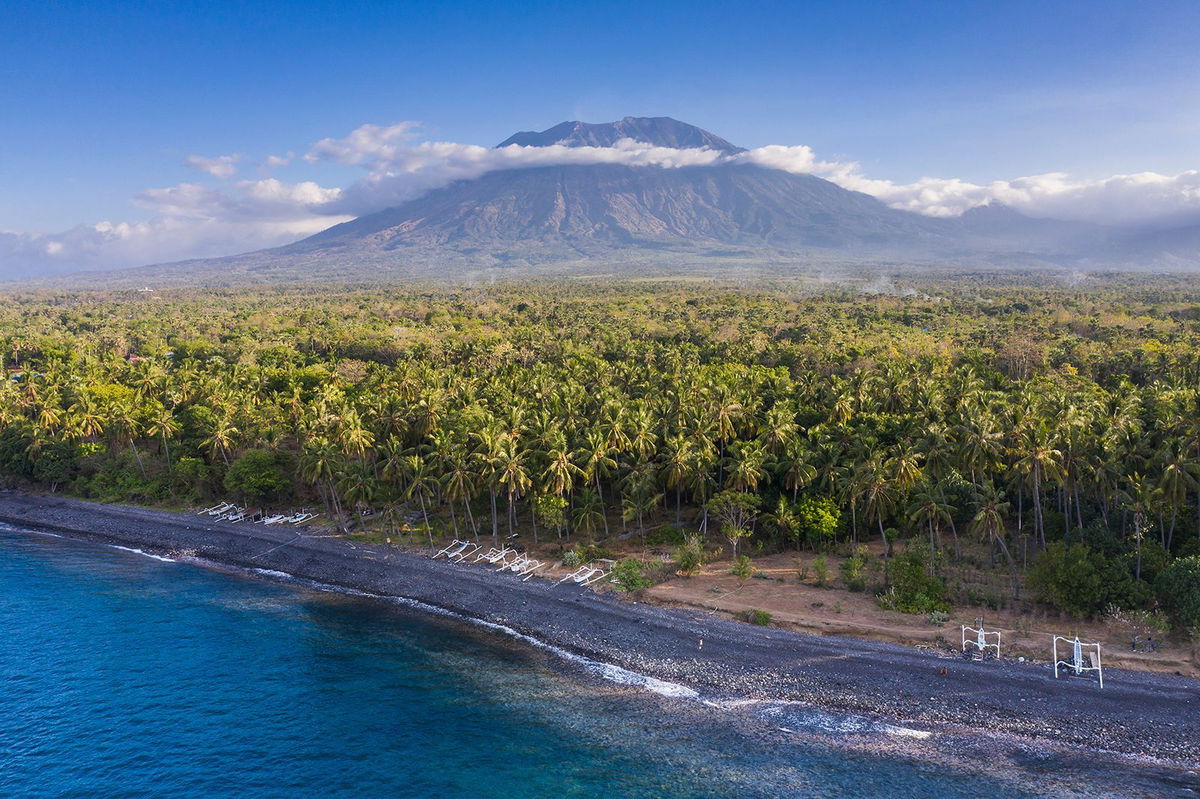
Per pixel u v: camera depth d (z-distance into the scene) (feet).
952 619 243.40
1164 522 265.95
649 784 177.58
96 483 418.10
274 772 184.24
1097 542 256.52
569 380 449.06
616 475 346.13
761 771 181.16
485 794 175.63
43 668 234.79
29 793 175.32
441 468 320.50
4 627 263.90
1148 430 283.79
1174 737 184.55
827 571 287.69
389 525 357.00
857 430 329.72
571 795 174.60
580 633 253.44
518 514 359.46
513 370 491.31
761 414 363.35
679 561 289.33
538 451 318.86
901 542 309.22
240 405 442.91
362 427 359.87
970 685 208.33
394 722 205.67
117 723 204.74
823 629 241.96
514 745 194.39
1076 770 177.37
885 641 234.58
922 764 181.88
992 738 189.88
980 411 302.25
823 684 215.31
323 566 318.86
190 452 423.23
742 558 282.77
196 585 305.53
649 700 214.48
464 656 242.78
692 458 312.50
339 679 228.43
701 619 254.27
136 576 316.19
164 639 255.29
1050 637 228.63
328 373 522.47
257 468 382.22
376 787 178.70
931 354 553.23
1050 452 254.27
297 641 254.06
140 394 473.67
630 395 443.73
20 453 424.87
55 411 444.14
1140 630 224.94
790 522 300.40
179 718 207.51
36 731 200.54
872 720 199.93
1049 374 470.39
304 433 389.19
